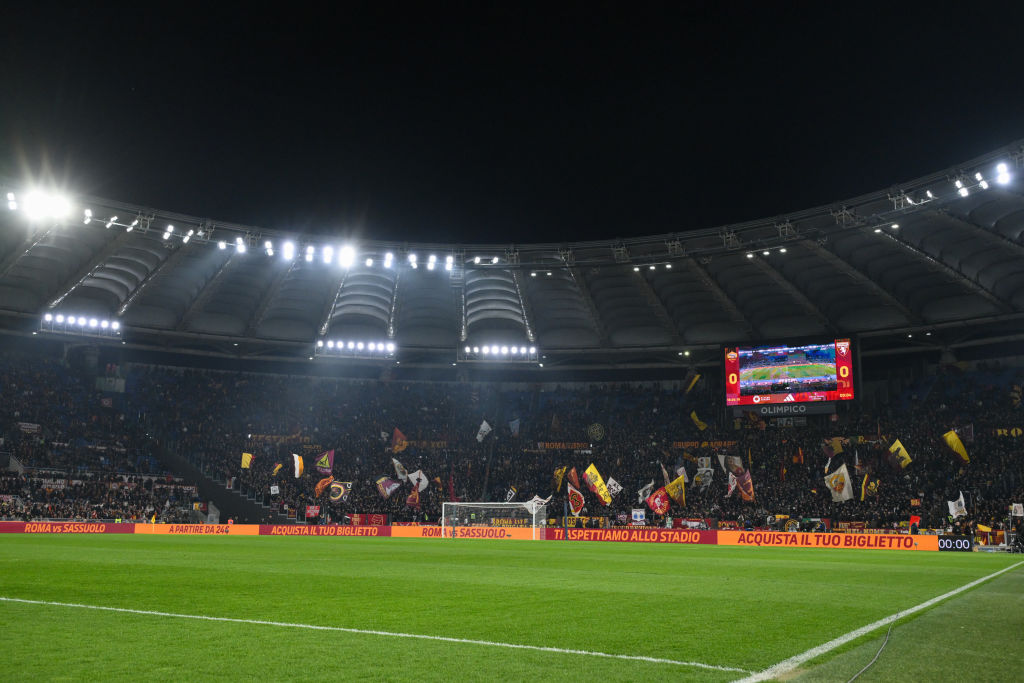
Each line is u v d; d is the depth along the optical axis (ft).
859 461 187.52
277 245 184.85
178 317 209.15
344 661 25.59
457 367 247.91
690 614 38.75
